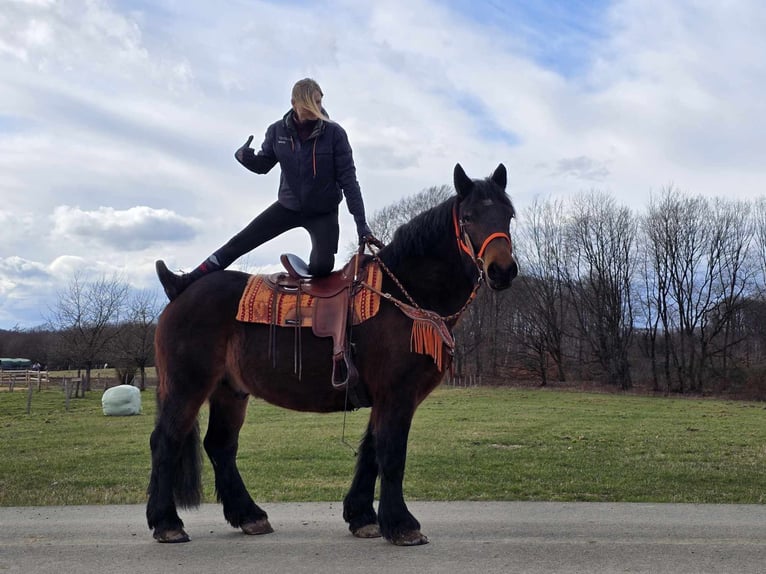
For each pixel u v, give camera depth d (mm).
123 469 10219
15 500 7527
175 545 5023
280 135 5371
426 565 4359
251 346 5137
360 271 5113
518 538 5227
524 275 50219
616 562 4449
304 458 11211
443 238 5020
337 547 4883
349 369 4805
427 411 23062
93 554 4777
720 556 4617
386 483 4836
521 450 12234
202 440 5781
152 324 39406
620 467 10203
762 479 9094
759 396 37750
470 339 48594
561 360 50000
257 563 4477
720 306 45781
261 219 5473
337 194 5367
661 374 48375
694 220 46375
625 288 48719
